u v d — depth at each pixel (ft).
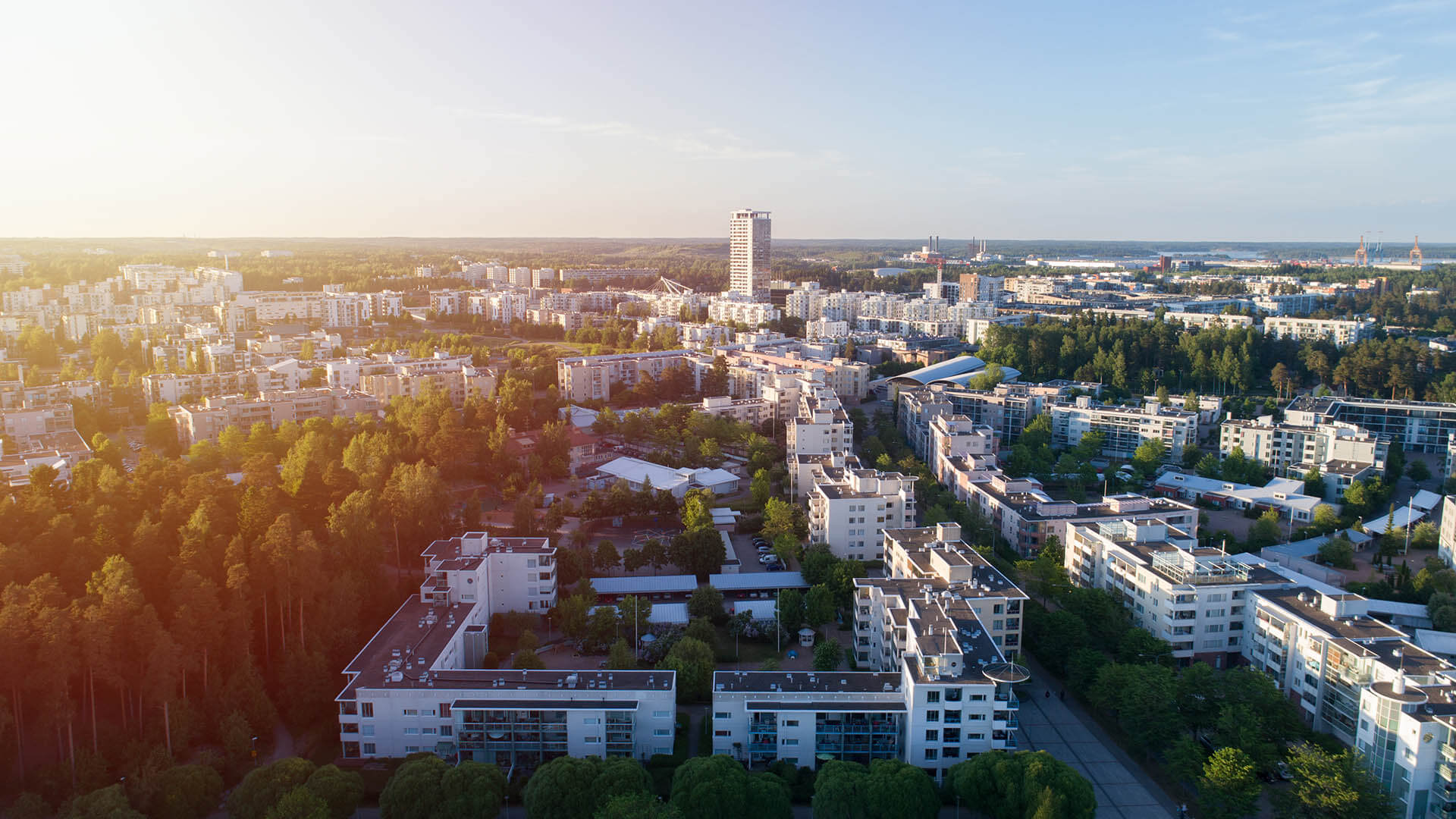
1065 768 645.51
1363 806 611.47
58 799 645.10
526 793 643.45
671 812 591.78
